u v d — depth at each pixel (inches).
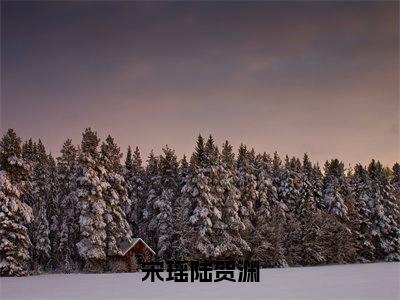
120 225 2202.3
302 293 1125.1
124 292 1167.6
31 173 2222.0
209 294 1106.1
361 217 3265.3
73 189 2177.7
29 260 2073.1
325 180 3432.6
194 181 2361.0
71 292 1189.7
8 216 1931.6
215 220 2379.4
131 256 2239.2
